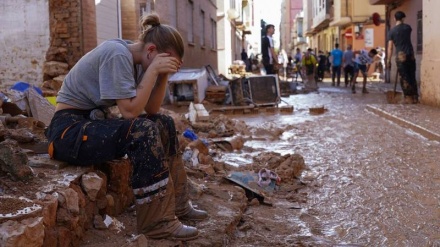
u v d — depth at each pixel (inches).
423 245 156.3
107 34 532.4
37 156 152.2
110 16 541.0
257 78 565.3
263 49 687.7
